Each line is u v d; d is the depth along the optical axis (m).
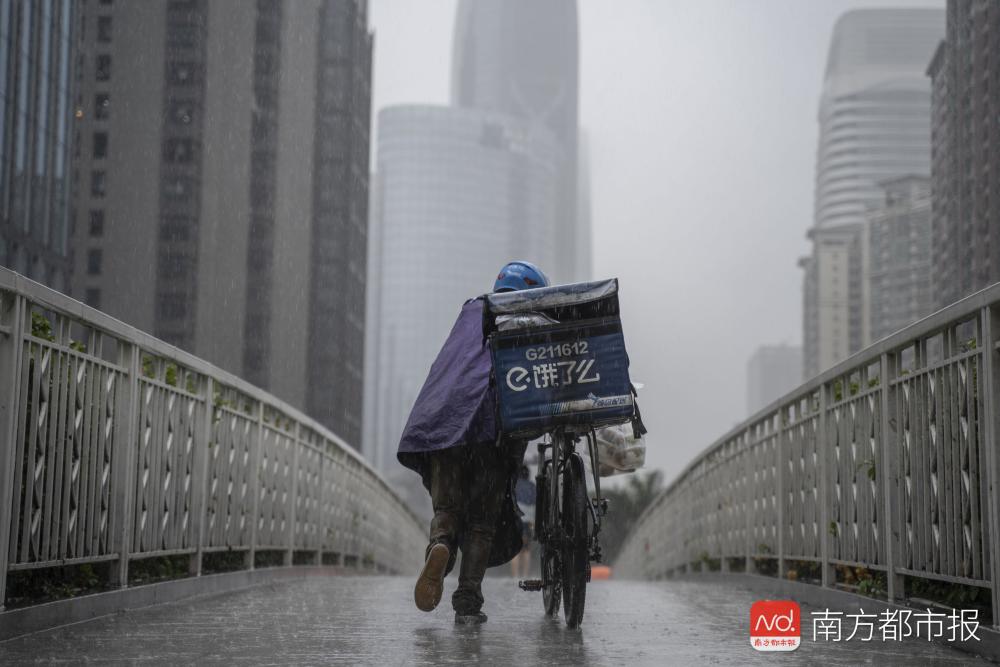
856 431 7.28
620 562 38.41
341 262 108.50
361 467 16.16
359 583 10.09
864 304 182.00
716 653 4.91
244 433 9.38
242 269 87.62
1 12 57.16
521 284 6.27
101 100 82.56
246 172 87.62
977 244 85.31
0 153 57.41
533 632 5.69
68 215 66.00
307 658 4.61
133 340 6.59
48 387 5.49
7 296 5.02
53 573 6.06
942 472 5.58
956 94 91.12
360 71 116.94
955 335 5.57
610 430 7.48
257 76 89.94
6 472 4.96
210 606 7.04
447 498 5.93
